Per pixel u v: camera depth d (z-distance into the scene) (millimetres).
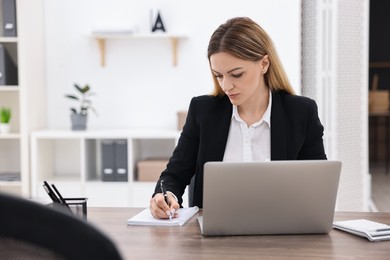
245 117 1845
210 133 1829
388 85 7957
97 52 3838
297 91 3609
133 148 3566
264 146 1838
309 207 1352
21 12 3492
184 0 3770
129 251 1235
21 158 3564
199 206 1834
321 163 1324
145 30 3805
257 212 1346
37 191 3535
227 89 1676
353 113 3330
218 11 3752
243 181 1312
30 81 3584
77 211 1438
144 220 1514
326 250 1237
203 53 3785
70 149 3895
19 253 505
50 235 493
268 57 1769
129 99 3863
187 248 1259
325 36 3230
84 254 505
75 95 3869
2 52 3529
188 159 1868
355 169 3367
